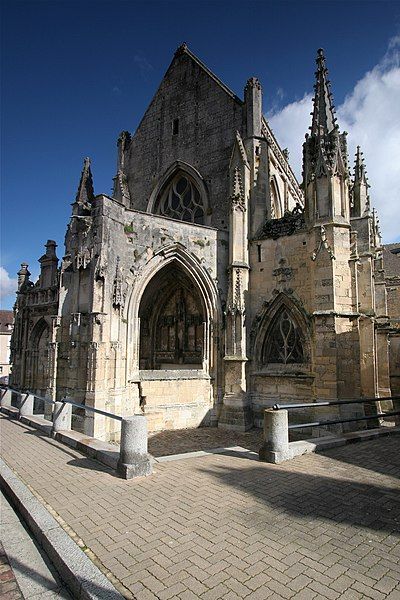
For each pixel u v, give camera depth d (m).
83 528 6.31
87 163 22.55
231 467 9.61
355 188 24.19
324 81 20.03
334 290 17.02
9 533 6.64
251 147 23.08
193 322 23.33
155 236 19.73
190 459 10.38
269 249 20.91
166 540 5.85
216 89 25.77
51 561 5.69
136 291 18.83
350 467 9.59
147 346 24.59
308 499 7.46
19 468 9.67
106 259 17.48
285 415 10.45
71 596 4.88
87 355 16.61
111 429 16.73
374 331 20.89
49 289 32.78
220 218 24.12
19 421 16.50
